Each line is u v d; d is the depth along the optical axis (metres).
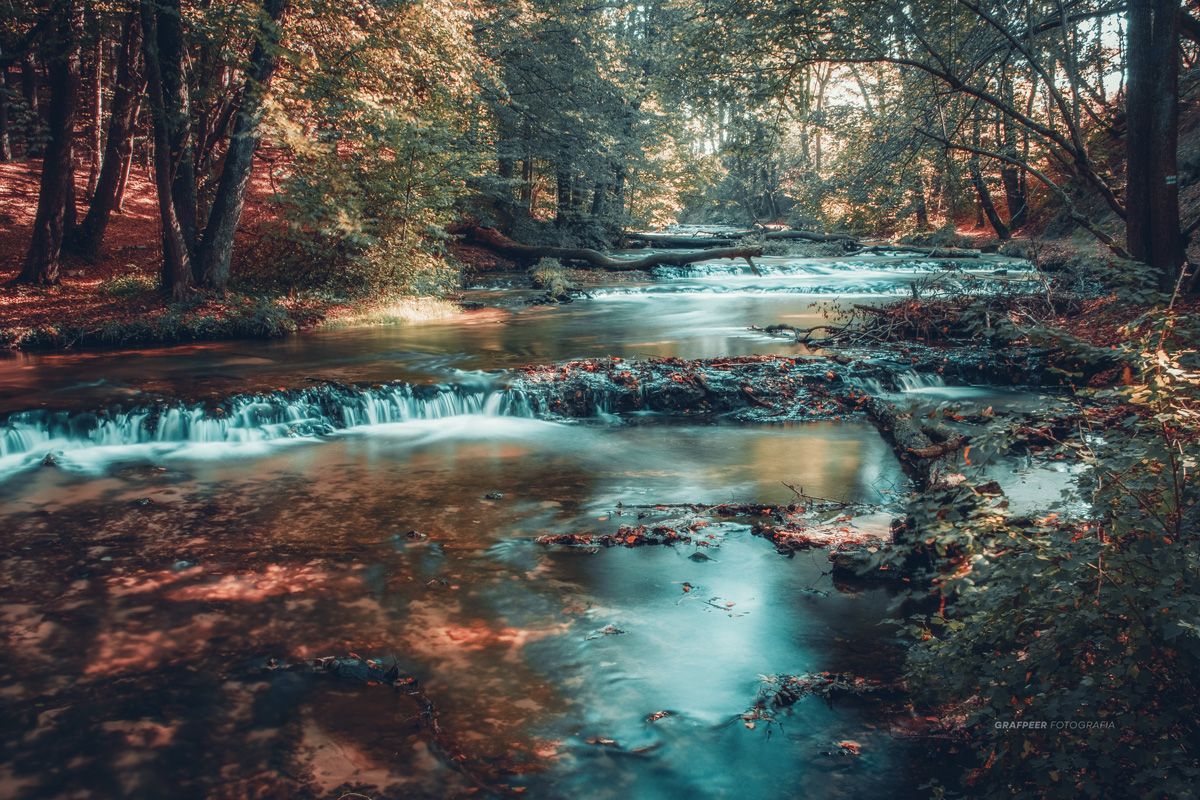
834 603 5.48
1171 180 13.22
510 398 11.16
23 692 4.47
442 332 16.53
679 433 10.10
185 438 9.96
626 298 23.14
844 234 41.88
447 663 4.78
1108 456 3.56
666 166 42.00
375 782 3.76
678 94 15.95
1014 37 13.13
